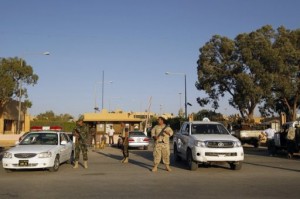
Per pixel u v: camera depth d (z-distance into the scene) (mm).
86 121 44656
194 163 15344
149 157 22500
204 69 50188
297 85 47469
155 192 10508
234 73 48938
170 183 12086
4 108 56875
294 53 45125
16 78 50031
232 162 15250
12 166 14547
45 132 17156
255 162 19219
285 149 22938
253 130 34406
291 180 12727
